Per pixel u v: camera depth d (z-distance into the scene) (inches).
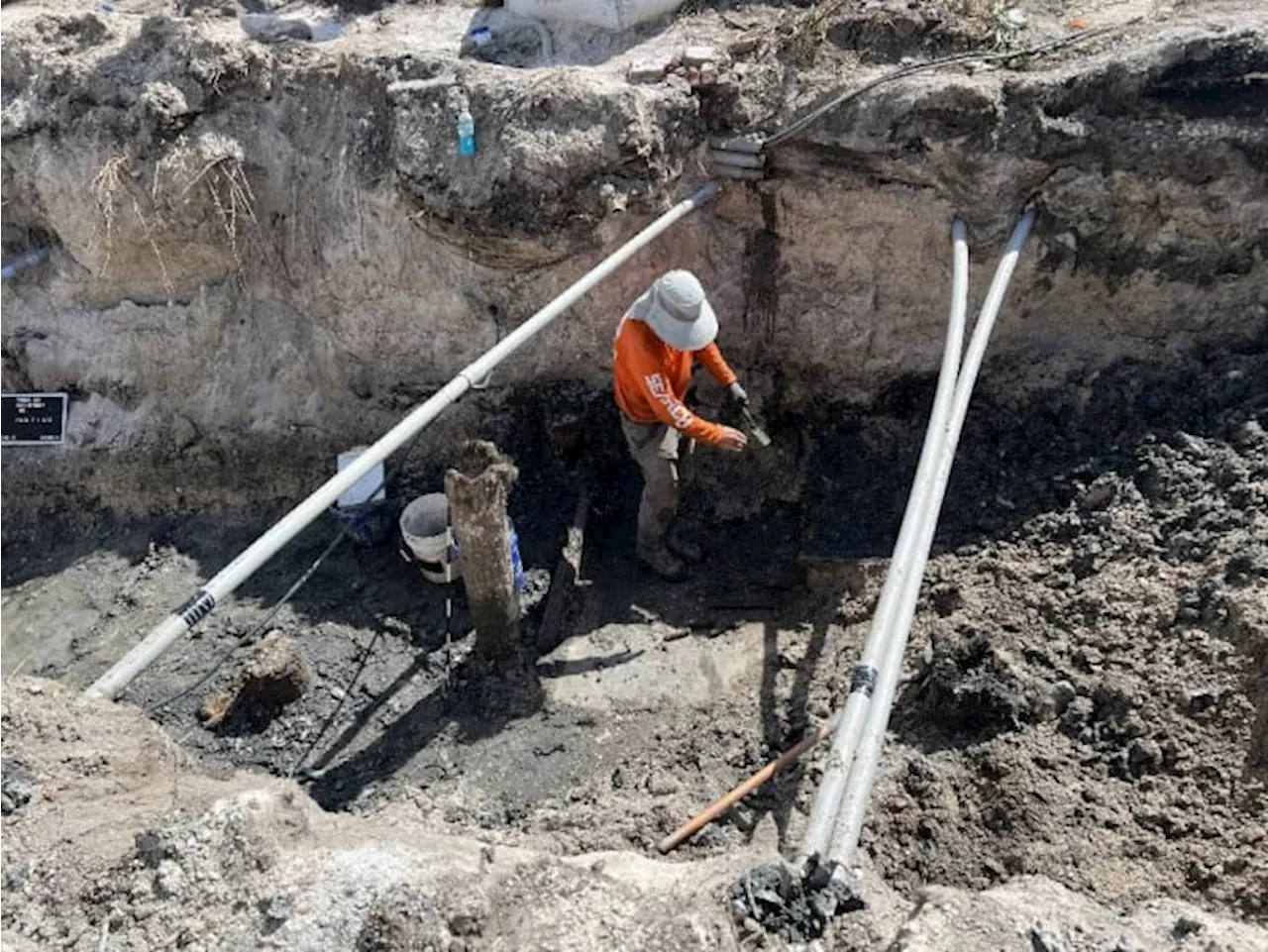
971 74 228.4
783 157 236.8
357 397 270.1
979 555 221.6
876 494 243.9
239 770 214.7
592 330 253.9
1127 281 235.0
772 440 255.0
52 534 270.1
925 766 187.6
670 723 213.8
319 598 245.1
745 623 229.8
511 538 214.5
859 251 242.5
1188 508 206.4
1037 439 236.4
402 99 242.1
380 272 255.8
